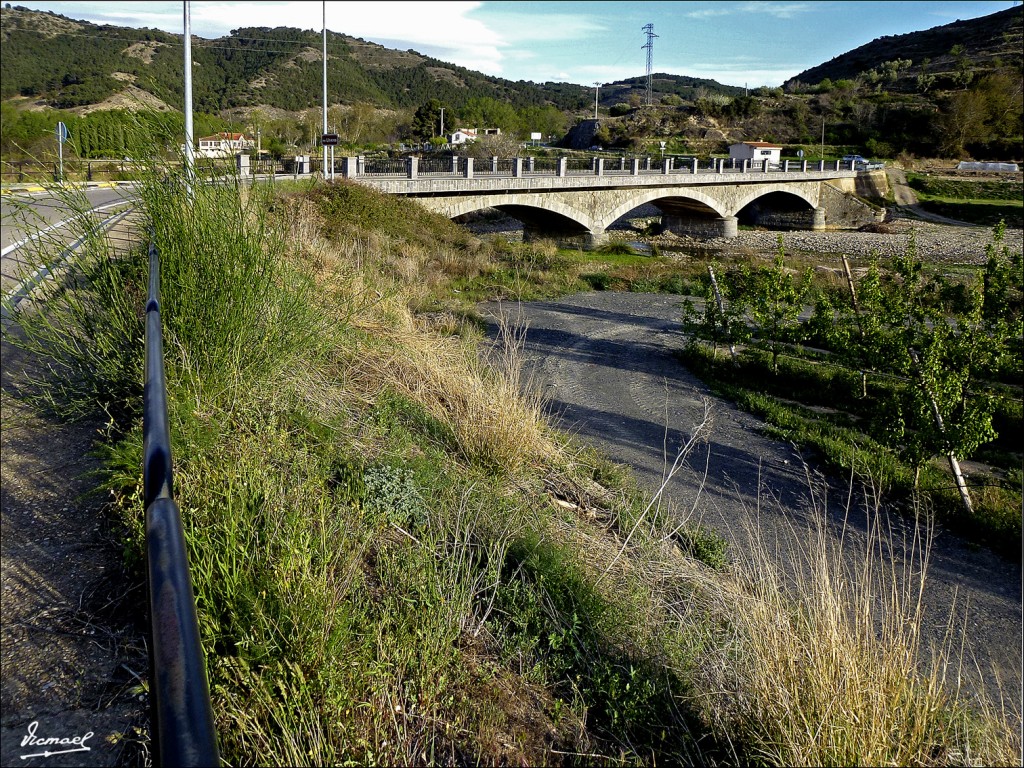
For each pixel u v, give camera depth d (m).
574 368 15.02
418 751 2.96
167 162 5.67
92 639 2.96
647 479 9.27
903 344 11.86
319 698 2.91
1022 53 128.00
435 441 6.41
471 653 3.67
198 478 4.00
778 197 63.62
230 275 5.33
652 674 3.95
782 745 3.34
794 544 7.67
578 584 4.59
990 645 6.46
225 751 2.63
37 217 5.67
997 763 3.66
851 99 108.06
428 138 90.06
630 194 44.41
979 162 82.94
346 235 20.36
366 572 4.00
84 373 5.30
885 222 61.06
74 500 3.99
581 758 3.22
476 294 21.19
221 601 3.21
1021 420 12.75
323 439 5.33
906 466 10.59
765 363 15.73
